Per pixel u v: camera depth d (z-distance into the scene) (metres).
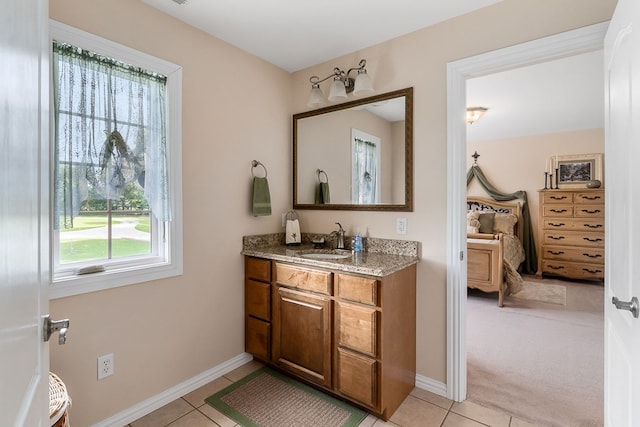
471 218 5.34
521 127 5.02
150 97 1.86
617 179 1.20
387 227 2.27
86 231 1.68
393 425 1.76
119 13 1.71
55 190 1.50
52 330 0.79
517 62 1.79
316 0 1.81
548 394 2.04
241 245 2.41
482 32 1.88
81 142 1.58
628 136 1.07
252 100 2.46
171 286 1.97
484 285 3.90
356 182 2.41
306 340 2.07
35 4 0.72
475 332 3.05
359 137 2.38
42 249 0.77
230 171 2.31
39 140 0.76
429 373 2.09
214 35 2.18
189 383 2.07
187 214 2.05
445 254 2.02
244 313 2.43
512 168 5.76
